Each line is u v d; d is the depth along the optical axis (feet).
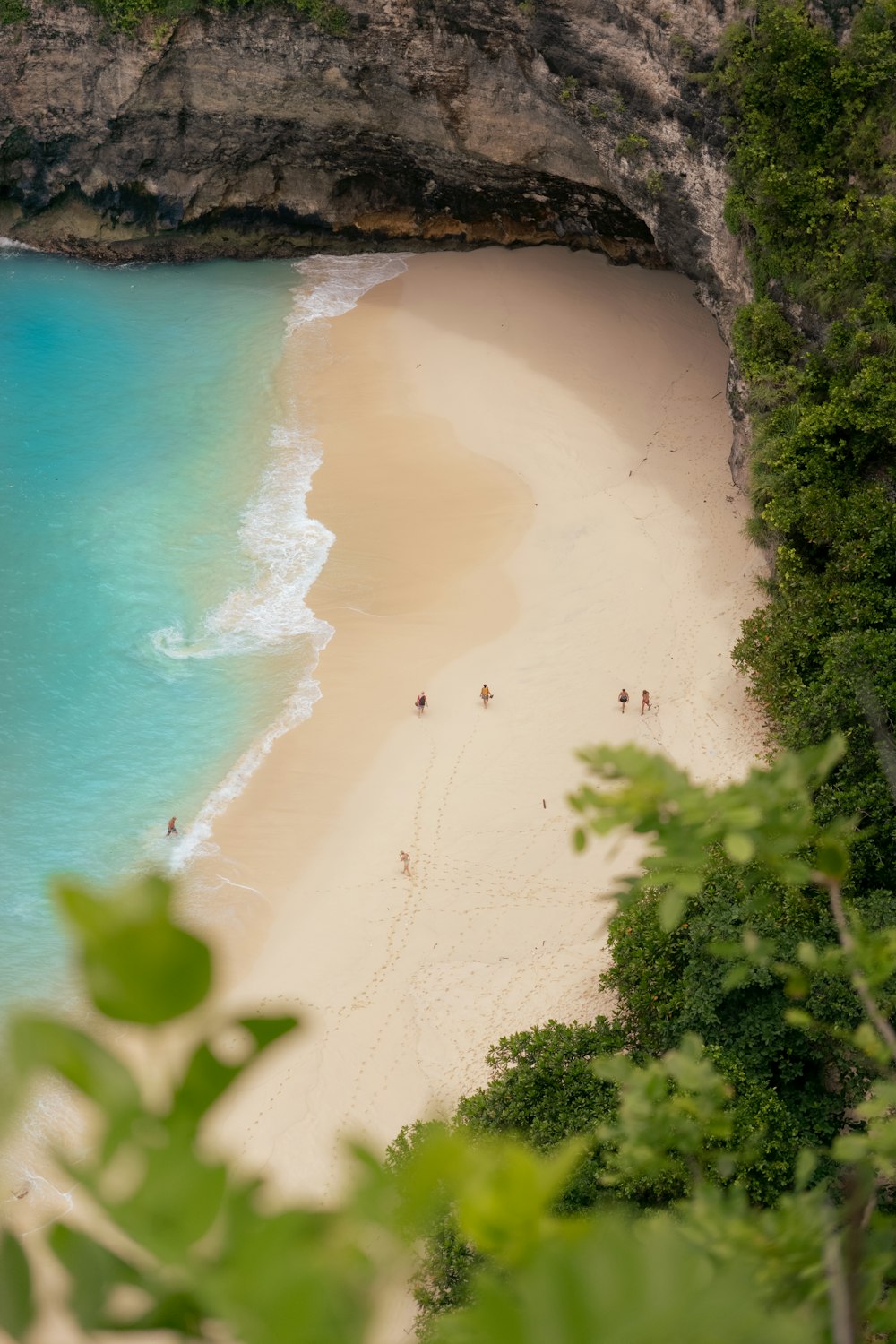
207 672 172.55
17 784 158.81
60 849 150.82
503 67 218.59
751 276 179.52
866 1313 11.64
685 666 162.09
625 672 162.50
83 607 184.55
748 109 165.48
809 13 158.81
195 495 205.67
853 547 143.43
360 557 189.26
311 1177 111.55
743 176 165.99
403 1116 115.85
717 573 175.83
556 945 129.59
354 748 158.51
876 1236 12.11
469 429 212.64
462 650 170.30
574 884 136.05
